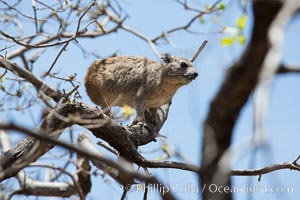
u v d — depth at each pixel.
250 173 13.72
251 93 7.33
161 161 14.25
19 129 7.40
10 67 15.11
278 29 5.82
